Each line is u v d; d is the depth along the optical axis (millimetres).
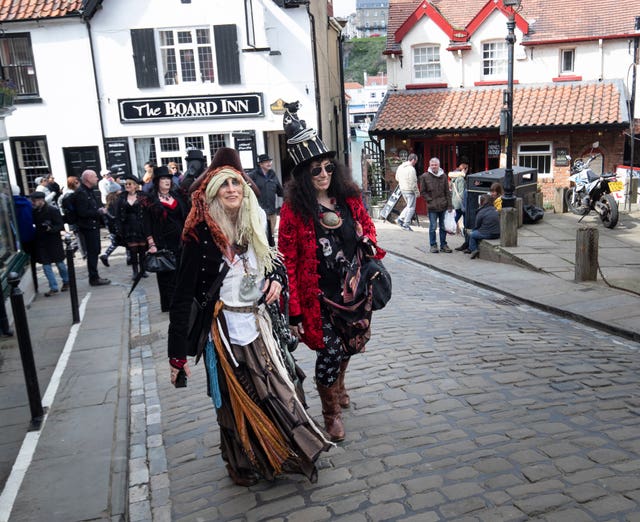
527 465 3600
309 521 3234
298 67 19578
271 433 3305
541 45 22172
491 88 22906
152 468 4094
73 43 19359
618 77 21719
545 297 8523
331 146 24016
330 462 3826
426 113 22469
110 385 5637
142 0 19156
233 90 19719
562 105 21203
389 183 23031
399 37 23438
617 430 4004
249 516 3348
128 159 20031
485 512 3166
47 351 7055
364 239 3844
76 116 19766
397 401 4711
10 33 19234
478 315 7680
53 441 4512
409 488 3459
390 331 6793
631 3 22156
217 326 3367
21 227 9844
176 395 5438
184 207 8266
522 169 15008
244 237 3404
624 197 17953
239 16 19234
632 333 6695
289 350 3672
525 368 5348
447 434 4090
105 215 12711
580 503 3176
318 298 3801
